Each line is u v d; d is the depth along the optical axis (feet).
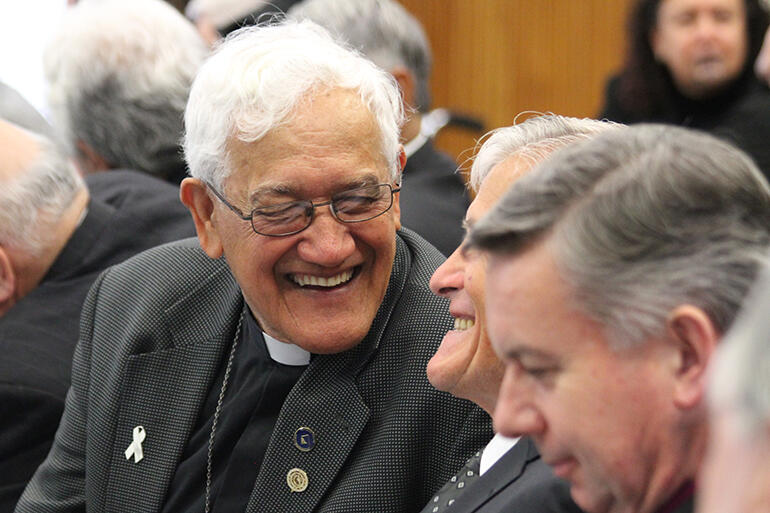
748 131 13.52
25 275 10.32
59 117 13.24
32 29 20.70
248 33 7.85
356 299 7.44
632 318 3.73
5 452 9.39
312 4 14.02
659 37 14.80
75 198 10.62
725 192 3.75
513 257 3.94
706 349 3.67
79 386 8.97
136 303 8.85
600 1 23.47
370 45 13.46
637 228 3.72
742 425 1.94
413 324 7.72
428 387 7.44
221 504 7.79
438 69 24.47
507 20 23.99
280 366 7.93
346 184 7.07
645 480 3.96
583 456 3.98
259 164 7.09
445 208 11.96
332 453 7.52
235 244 7.41
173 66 12.98
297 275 7.39
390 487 7.33
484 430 7.27
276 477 7.54
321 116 7.06
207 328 8.50
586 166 3.86
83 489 8.83
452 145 24.09
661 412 3.82
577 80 23.84
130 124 12.91
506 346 4.01
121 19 13.01
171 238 10.92
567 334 3.85
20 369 9.49
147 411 8.39
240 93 7.13
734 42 14.25
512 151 6.13
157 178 13.08
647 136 3.93
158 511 8.15
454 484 6.70
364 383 7.64
